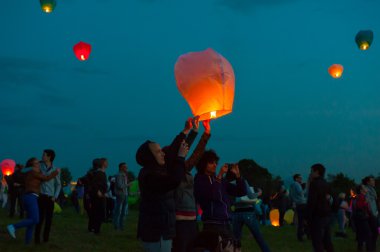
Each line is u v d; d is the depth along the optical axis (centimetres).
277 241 1420
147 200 512
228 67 548
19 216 1709
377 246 1435
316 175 955
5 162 1820
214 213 648
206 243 316
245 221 967
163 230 506
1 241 1056
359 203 1261
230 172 720
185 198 614
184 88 548
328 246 965
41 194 1043
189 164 622
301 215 1445
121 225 1412
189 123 542
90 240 1166
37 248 995
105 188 1302
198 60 543
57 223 1523
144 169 520
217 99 538
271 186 2702
